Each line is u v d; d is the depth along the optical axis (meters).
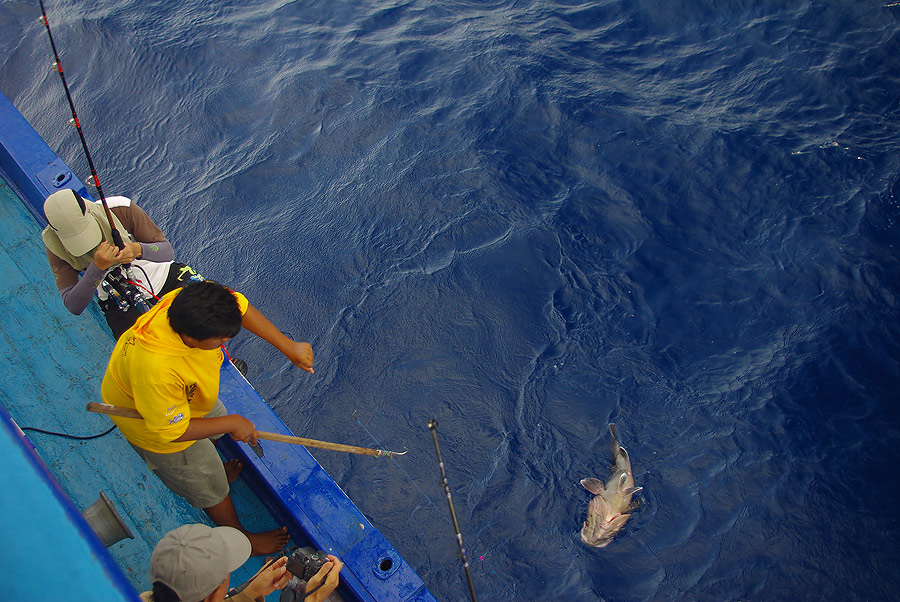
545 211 7.09
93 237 4.02
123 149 8.05
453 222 7.04
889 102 7.93
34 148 5.86
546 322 6.24
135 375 3.21
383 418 5.70
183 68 8.97
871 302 6.26
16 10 9.90
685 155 7.53
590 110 8.10
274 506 4.32
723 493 5.18
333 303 6.46
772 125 7.78
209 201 7.42
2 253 5.44
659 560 4.87
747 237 6.79
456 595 4.74
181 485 3.69
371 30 9.43
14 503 1.58
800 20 8.96
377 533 4.07
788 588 4.74
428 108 8.26
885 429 5.50
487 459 5.42
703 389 5.77
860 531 4.99
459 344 6.12
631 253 6.71
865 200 6.99
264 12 9.80
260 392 5.87
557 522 5.07
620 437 5.51
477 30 9.33
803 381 5.79
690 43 8.93
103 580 1.56
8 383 4.67
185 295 3.14
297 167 7.70
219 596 3.05
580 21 9.41
